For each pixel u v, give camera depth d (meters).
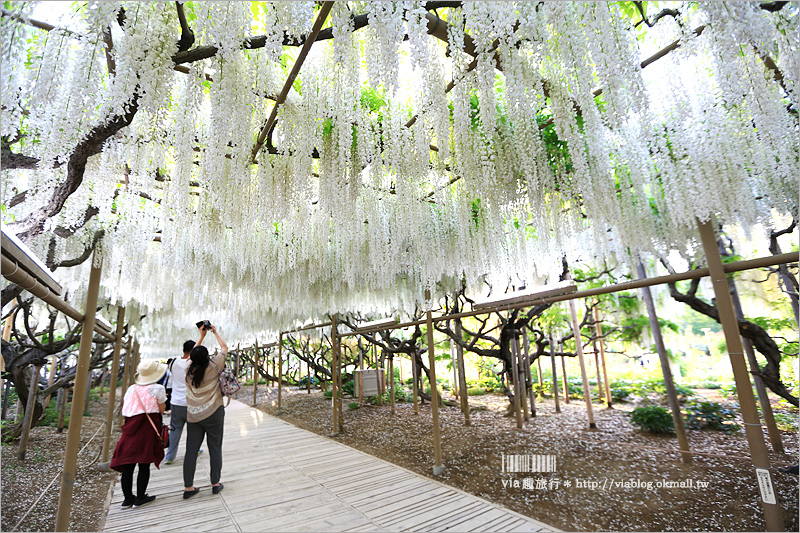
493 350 5.70
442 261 3.44
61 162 1.63
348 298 5.83
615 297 6.84
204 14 1.32
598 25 1.46
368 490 2.95
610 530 2.20
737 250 4.07
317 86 2.06
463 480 3.15
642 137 1.96
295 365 14.79
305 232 3.65
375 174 2.34
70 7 1.41
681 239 2.96
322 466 3.65
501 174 2.19
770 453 3.46
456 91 1.71
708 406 5.02
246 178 2.28
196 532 2.31
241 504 2.72
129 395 2.86
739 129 2.32
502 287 4.99
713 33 1.50
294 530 2.31
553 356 6.64
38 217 1.81
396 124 2.22
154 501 2.81
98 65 1.36
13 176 2.06
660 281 2.37
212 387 3.03
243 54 1.72
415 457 3.89
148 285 4.51
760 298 4.93
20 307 3.90
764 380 3.42
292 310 6.65
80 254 3.10
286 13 1.34
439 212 3.50
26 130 1.80
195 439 2.95
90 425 6.39
